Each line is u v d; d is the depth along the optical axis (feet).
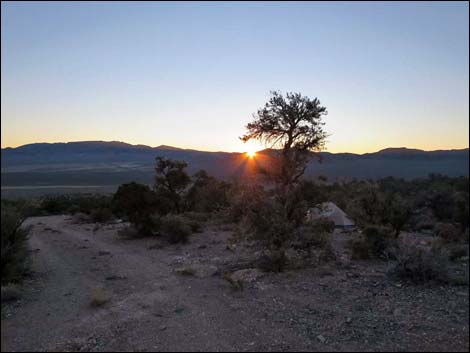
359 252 47.32
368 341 22.62
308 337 23.43
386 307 28.40
